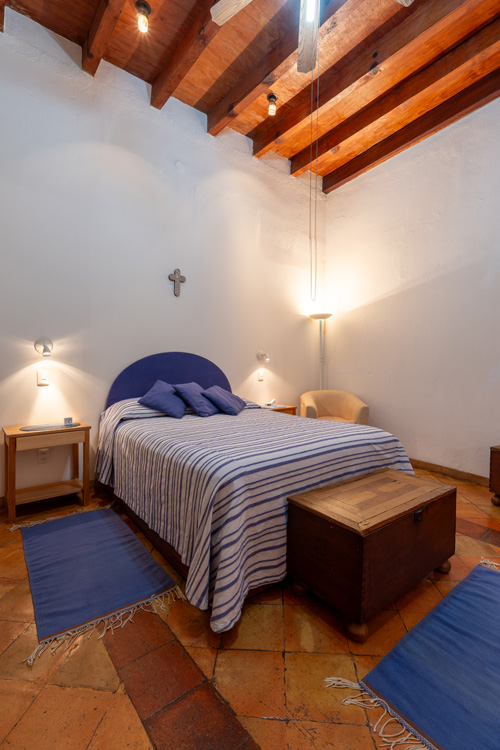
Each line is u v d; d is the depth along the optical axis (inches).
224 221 150.7
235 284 155.0
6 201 101.0
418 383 146.8
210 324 147.0
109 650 51.9
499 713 42.4
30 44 104.4
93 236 116.6
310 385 185.6
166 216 133.3
